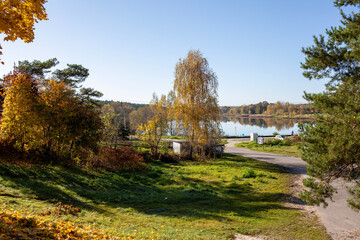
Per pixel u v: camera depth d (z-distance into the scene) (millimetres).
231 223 10609
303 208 13234
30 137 16969
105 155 20578
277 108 183125
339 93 9484
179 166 25734
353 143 7703
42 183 12992
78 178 15445
